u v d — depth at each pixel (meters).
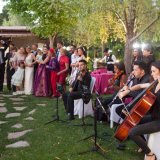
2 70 11.82
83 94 6.58
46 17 13.27
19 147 5.71
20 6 15.93
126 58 10.63
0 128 6.86
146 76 5.69
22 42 20.80
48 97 10.48
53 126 6.96
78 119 7.51
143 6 9.76
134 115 4.87
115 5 9.53
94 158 5.20
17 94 11.12
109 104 6.59
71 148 5.63
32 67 11.02
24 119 7.57
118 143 5.65
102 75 10.77
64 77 10.23
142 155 5.34
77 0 9.70
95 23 12.20
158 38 11.77
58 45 11.04
